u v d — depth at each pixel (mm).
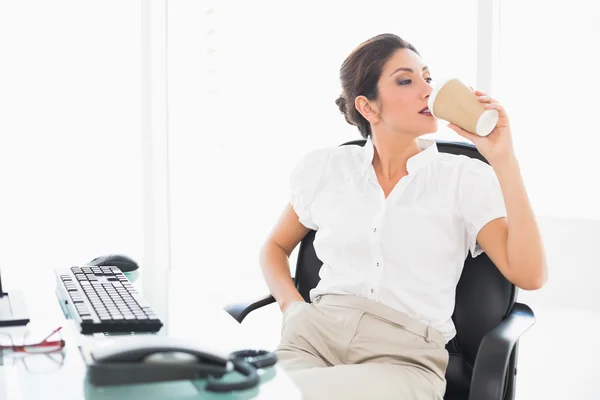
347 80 1623
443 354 1427
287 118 3150
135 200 3209
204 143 3219
